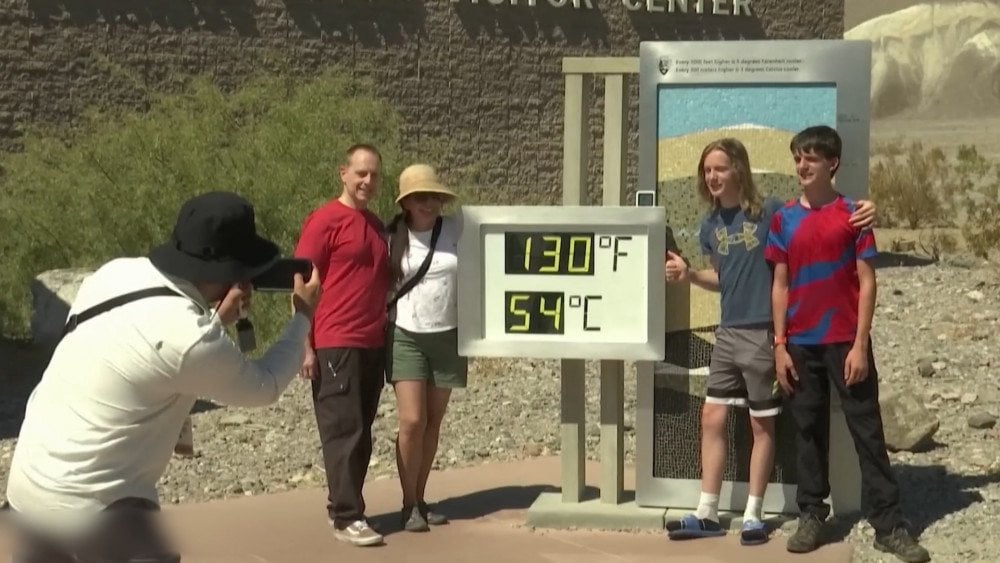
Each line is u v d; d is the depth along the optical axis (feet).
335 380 22.02
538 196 68.23
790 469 23.29
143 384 12.75
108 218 44.39
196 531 22.03
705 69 22.95
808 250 21.31
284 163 44.21
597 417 32.45
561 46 68.64
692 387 23.52
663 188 23.49
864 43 22.31
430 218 22.84
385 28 62.85
